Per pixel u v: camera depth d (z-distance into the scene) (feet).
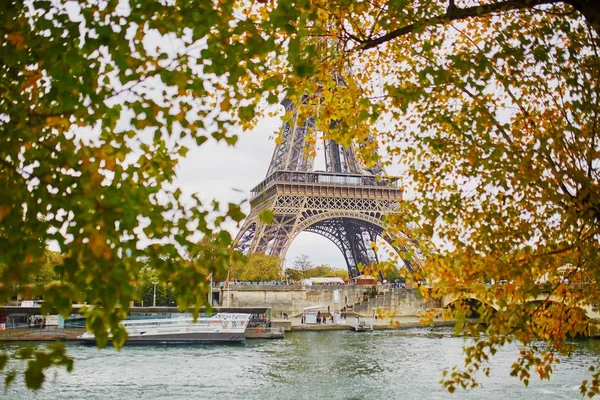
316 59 45.32
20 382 154.61
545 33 45.11
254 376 178.40
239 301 402.72
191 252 28.43
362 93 50.96
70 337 287.07
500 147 43.32
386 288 458.50
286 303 409.28
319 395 149.69
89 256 24.58
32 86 29.45
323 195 376.27
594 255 42.45
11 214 26.00
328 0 45.24
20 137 26.76
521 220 49.80
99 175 25.62
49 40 28.99
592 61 43.34
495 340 42.98
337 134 51.80
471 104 48.57
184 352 244.01
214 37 30.86
